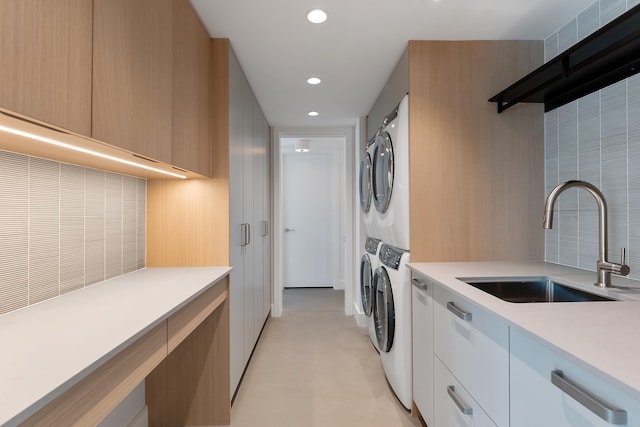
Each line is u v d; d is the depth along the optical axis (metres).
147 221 1.97
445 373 1.49
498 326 1.06
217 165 1.97
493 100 1.98
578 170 1.78
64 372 0.67
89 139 0.92
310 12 1.75
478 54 2.04
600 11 1.66
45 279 1.24
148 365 1.02
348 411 2.02
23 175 1.16
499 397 1.05
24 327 0.94
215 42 1.99
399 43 2.07
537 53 2.05
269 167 3.95
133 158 1.25
